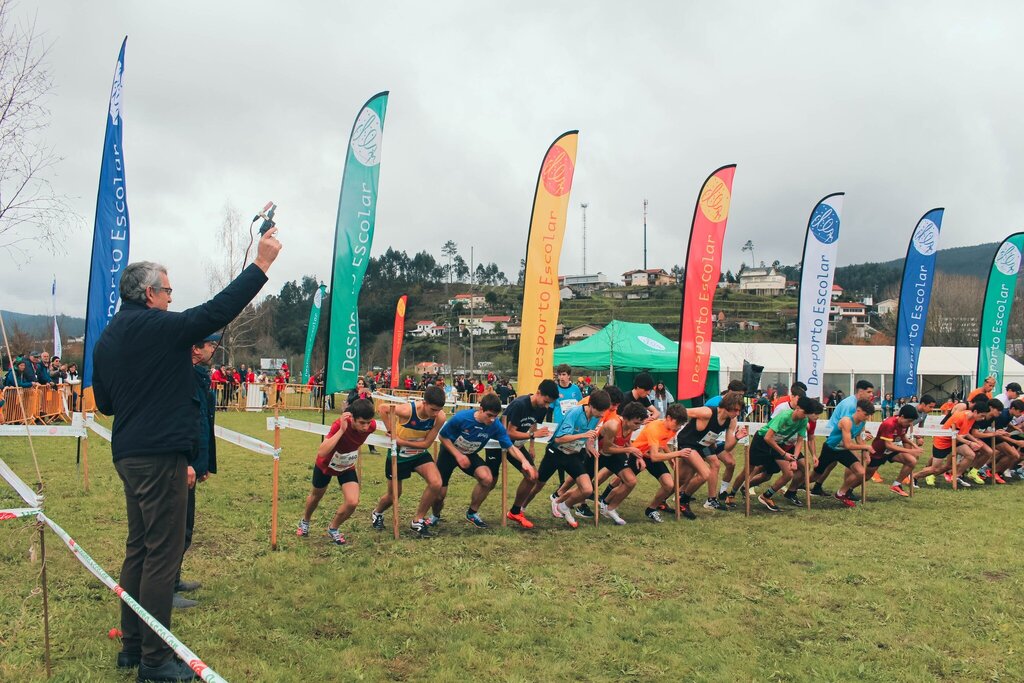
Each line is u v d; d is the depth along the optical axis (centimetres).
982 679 414
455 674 398
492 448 780
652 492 1030
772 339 7356
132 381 367
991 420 1177
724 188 1192
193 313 367
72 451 1230
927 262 1505
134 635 384
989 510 917
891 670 421
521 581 572
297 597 516
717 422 884
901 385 1511
